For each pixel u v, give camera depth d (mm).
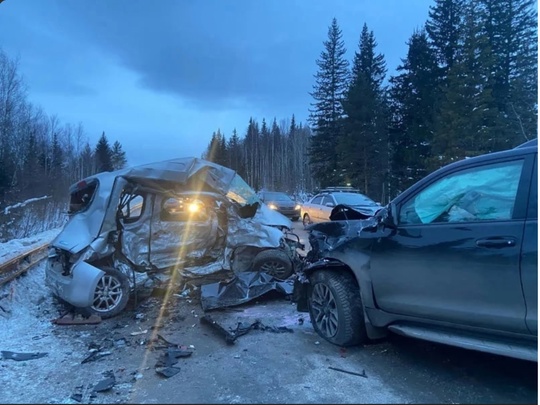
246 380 3500
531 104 29812
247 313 5520
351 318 4137
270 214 7285
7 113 31281
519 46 33656
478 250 3098
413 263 3541
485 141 28375
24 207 16016
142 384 3479
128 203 6176
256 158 88938
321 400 3131
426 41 38750
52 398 3254
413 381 3436
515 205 3027
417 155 35062
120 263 5855
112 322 5277
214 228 6617
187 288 6488
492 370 3613
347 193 15094
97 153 75500
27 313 5742
